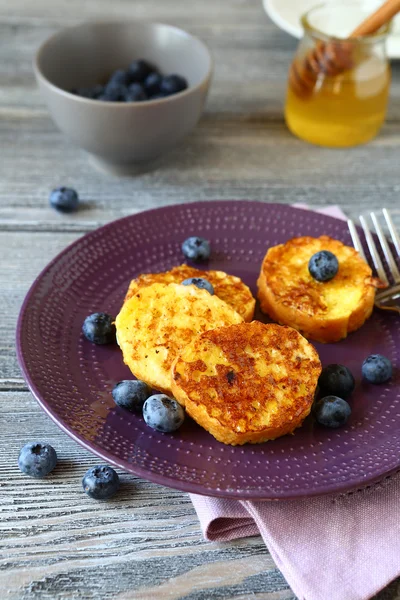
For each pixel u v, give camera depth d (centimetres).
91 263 49
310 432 41
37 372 43
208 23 79
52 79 62
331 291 47
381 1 66
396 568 38
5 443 43
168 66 65
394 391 44
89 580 38
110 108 55
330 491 38
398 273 50
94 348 45
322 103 62
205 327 44
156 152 59
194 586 38
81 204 58
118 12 79
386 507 40
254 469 39
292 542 39
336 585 37
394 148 65
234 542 40
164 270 51
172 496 41
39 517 40
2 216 57
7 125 65
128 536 40
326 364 46
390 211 58
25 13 79
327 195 60
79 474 42
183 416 41
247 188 60
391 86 71
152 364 43
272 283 48
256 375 41
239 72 73
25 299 46
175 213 53
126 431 41
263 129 66
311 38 61
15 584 38
